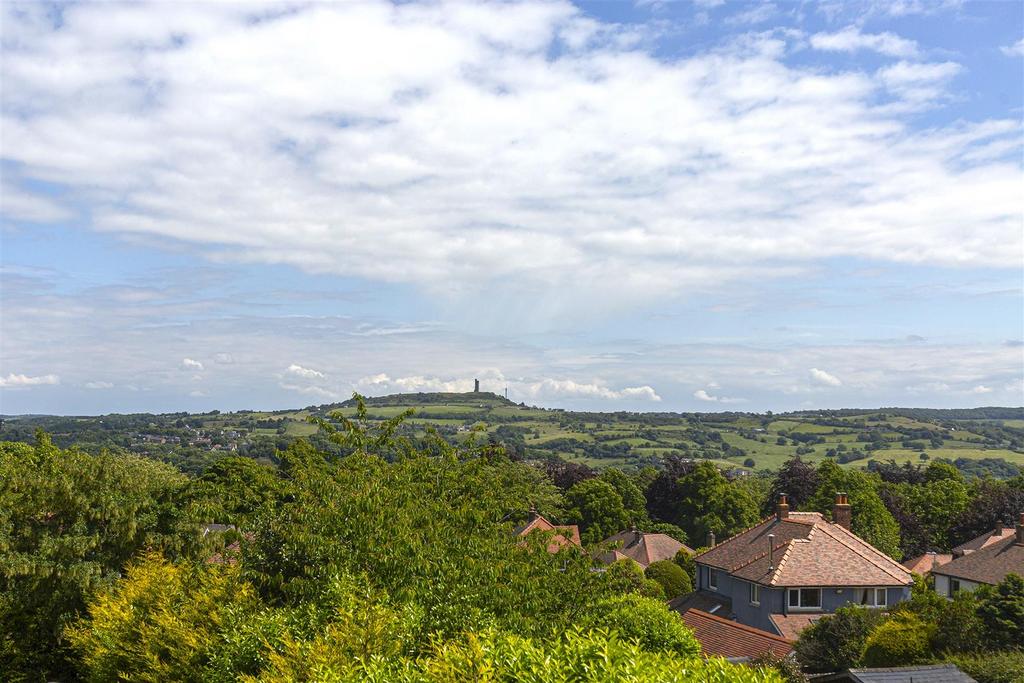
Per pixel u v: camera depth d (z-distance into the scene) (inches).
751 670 311.9
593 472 3560.5
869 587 1416.1
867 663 1014.4
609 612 602.9
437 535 548.1
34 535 739.4
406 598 466.9
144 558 709.9
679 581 1995.6
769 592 1405.0
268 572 546.6
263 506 586.9
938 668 774.5
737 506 3009.4
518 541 597.3
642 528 2994.6
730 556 1638.8
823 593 1409.9
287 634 384.2
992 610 1018.1
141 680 487.8
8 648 663.8
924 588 1437.0
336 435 766.5
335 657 362.3
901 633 1002.7
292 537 541.0
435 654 373.7
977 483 2970.0
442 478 718.5
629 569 618.2
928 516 2797.7
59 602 698.2
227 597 504.7
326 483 603.8
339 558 518.3
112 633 526.9
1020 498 2623.0
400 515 552.4
